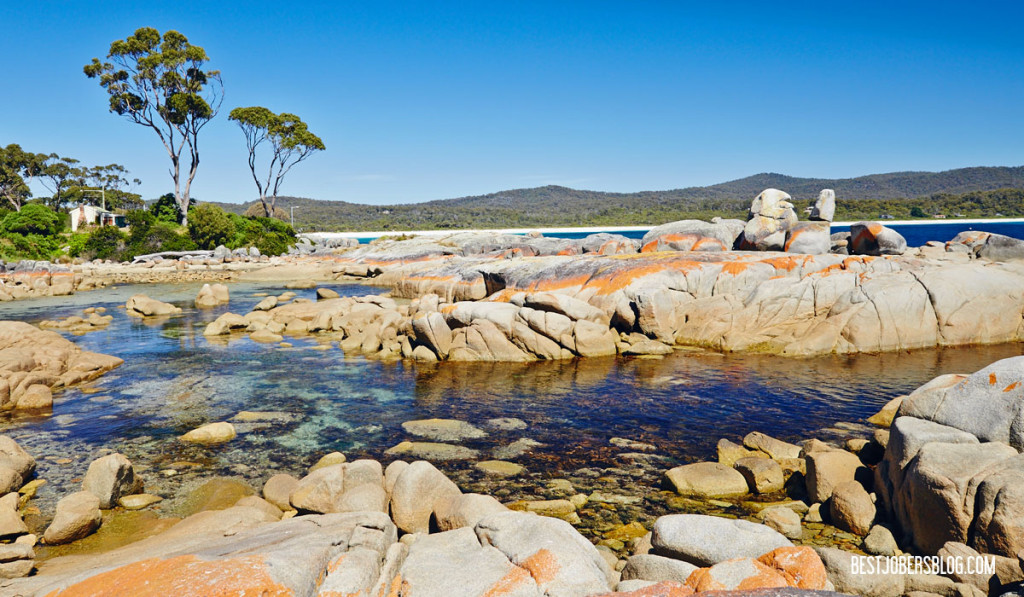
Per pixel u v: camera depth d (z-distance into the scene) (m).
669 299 25.00
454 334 24.39
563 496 11.23
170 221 74.62
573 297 27.38
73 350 21.95
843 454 10.99
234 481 11.89
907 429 9.25
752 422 15.58
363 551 6.81
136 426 15.57
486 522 7.76
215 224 70.12
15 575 7.60
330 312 31.69
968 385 9.49
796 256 27.94
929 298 24.08
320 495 10.11
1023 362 9.21
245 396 18.41
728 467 11.82
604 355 23.91
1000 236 30.02
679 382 19.62
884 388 18.50
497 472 12.41
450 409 17.00
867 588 7.02
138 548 8.44
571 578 6.29
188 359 23.78
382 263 57.38
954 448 8.54
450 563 6.96
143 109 72.06
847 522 9.45
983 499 7.59
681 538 7.50
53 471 12.62
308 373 21.45
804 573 6.22
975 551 7.26
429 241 68.25
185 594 5.49
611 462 12.99
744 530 7.45
